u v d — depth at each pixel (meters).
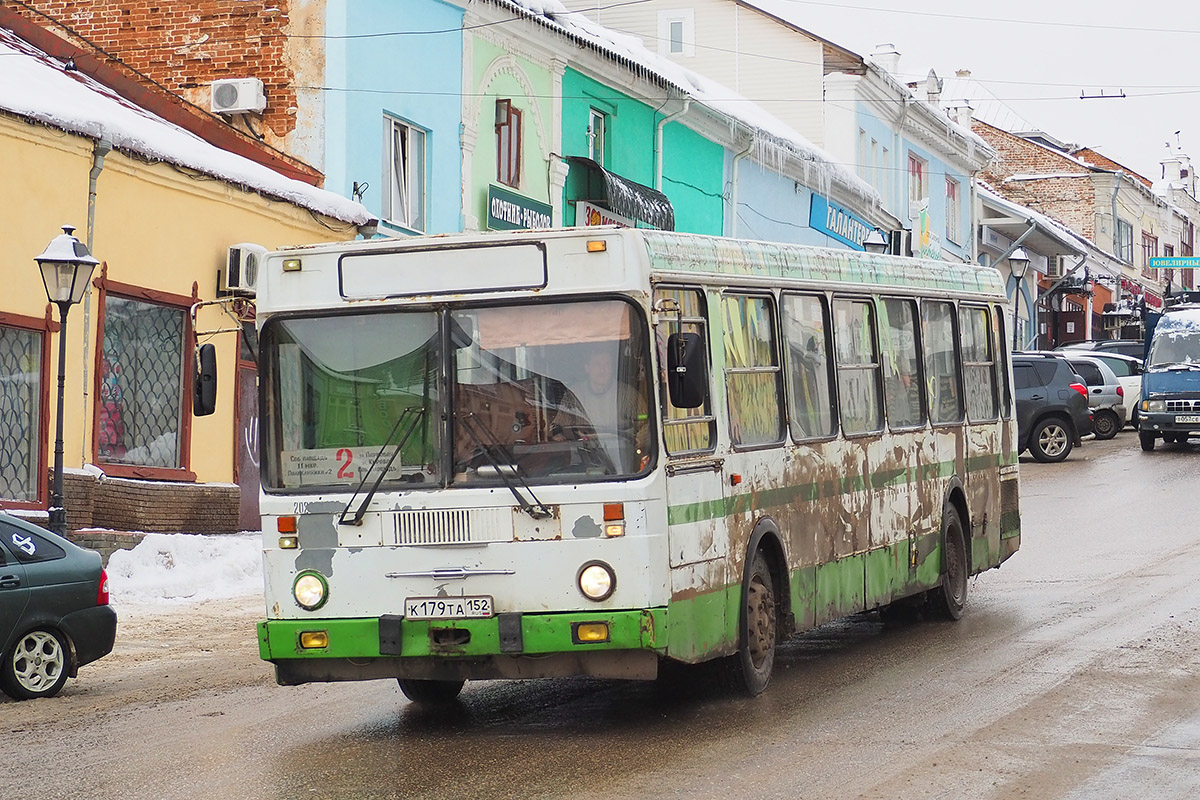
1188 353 34.53
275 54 23.88
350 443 9.70
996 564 15.95
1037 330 63.41
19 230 16.77
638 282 9.42
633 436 9.38
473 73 26.69
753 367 11.02
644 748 9.18
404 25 24.92
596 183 30.06
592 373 9.45
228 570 17.80
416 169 25.56
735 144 37.06
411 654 9.45
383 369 9.70
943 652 12.62
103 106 19.58
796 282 11.86
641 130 32.84
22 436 16.88
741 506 10.59
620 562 9.27
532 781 8.37
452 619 9.39
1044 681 11.02
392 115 24.72
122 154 18.14
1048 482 28.59
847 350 12.73
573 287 9.48
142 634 14.71
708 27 45.97
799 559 11.50
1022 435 32.97
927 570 13.99
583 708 10.62
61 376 15.54
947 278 15.16
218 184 19.80
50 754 9.59
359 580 9.55
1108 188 72.62
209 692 11.84
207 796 8.23
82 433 17.64
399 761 9.01
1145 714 9.83
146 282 18.67
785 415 11.44
